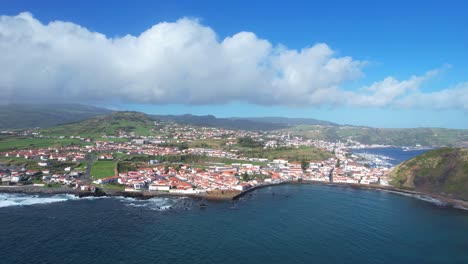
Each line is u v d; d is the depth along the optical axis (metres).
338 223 180.25
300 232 163.12
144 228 161.88
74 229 157.50
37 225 161.88
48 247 134.75
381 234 164.88
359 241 153.50
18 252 129.12
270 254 134.50
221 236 153.62
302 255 134.75
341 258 133.50
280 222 178.50
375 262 131.00
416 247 148.75
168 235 152.62
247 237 153.25
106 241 142.88
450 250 146.38
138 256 127.94
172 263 122.31
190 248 137.62
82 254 128.62
